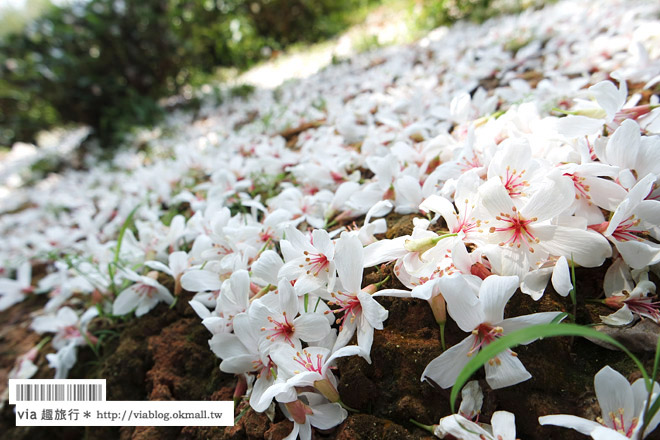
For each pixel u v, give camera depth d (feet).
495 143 0.76
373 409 0.58
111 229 1.34
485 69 1.51
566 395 0.52
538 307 0.57
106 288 0.96
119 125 2.69
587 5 1.85
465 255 0.56
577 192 0.59
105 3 2.76
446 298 0.49
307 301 0.60
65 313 0.93
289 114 1.72
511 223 0.56
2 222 2.01
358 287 0.57
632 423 0.45
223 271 0.77
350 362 0.60
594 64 1.27
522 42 1.74
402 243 0.60
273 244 0.81
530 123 0.75
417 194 0.76
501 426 0.47
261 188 1.17
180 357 0.79
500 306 0.49
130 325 0.89
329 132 1.21
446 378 0.51
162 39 2.96
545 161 0.65
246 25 4.13
